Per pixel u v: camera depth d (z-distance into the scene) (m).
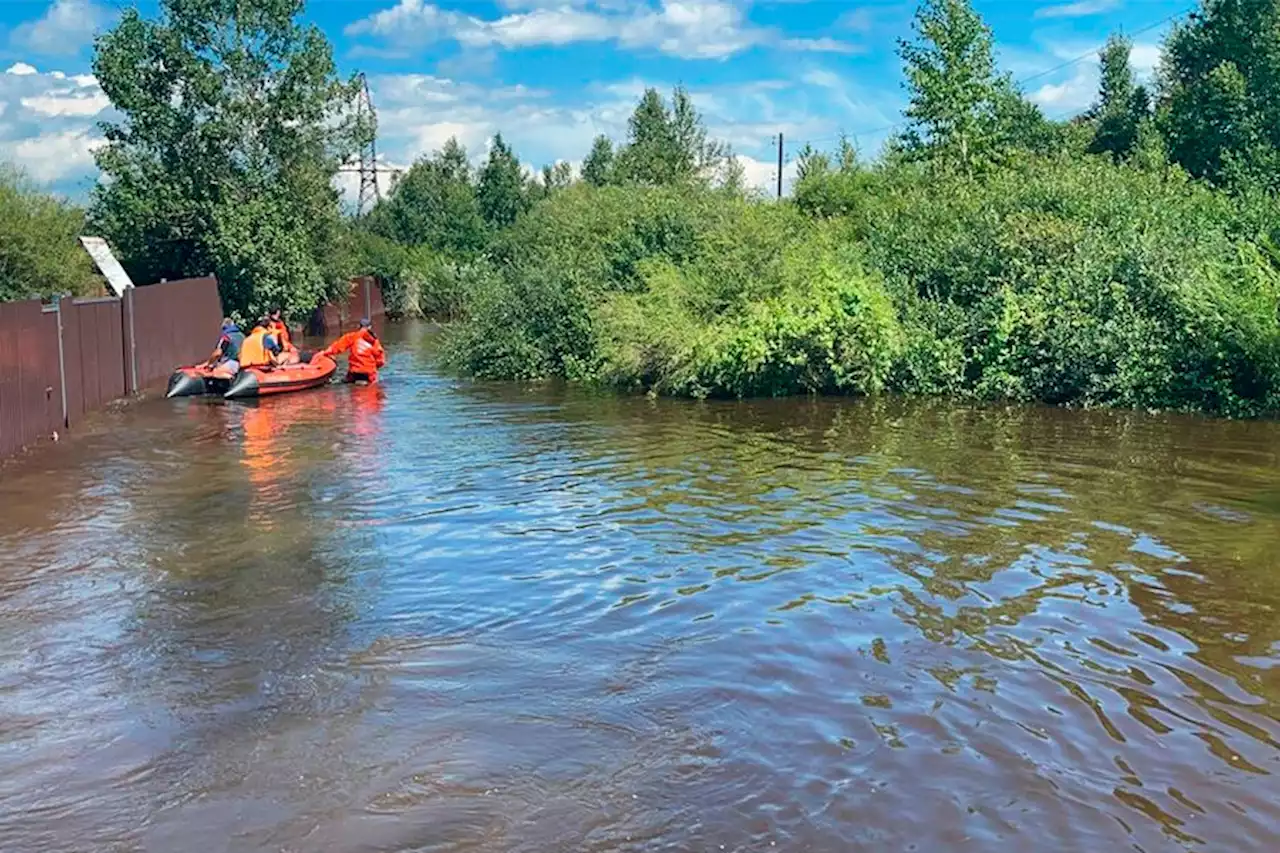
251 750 5.69
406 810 5.05
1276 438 14.25
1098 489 11.36
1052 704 6.11
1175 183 23.75
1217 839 4.74
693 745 5.66
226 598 8.20
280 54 36.06
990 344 18.56
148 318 23.28
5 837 4.88
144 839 4.85
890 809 4.99
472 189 72.44
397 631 7.42
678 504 10.98
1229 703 6.12
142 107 34.34
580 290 23.61
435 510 10.92
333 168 38.25
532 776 5.36
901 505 10.76
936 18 34.12
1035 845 4.69
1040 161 27.84
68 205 29.72
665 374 20.00
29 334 15.32
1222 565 8.64
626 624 7.48
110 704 6.30
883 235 23.30
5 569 9.03
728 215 24.50
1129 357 17.22
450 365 26.02
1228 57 35.72
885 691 6.30
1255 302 16.38
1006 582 8.27
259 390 20.42
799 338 18.80
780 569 8.68
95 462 13.91
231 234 33.56
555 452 14.11
